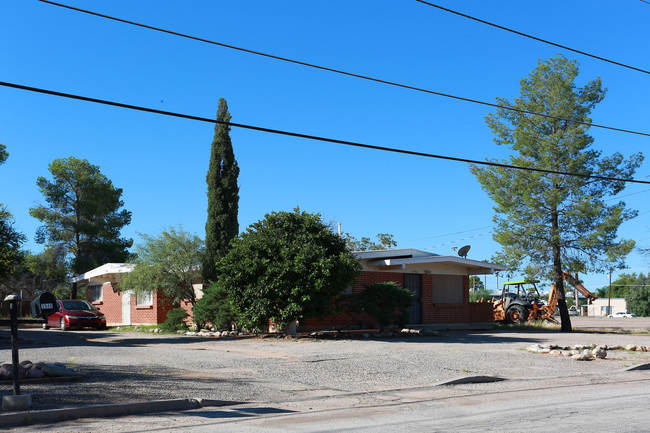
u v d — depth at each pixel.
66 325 28.05
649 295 90.62
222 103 27.70
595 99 29.88
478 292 71.38
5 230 26.58
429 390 10.80
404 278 27.34
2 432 7.14
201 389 10.23
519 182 29.58
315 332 21.84
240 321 21.12
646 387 11.20
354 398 9.94
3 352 15.91
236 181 27.30
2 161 40.94
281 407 9.08
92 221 47.09
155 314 29.16
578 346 17.83
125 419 8.00
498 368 13.72
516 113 30.41
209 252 26.38
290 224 20.86
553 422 7.75
